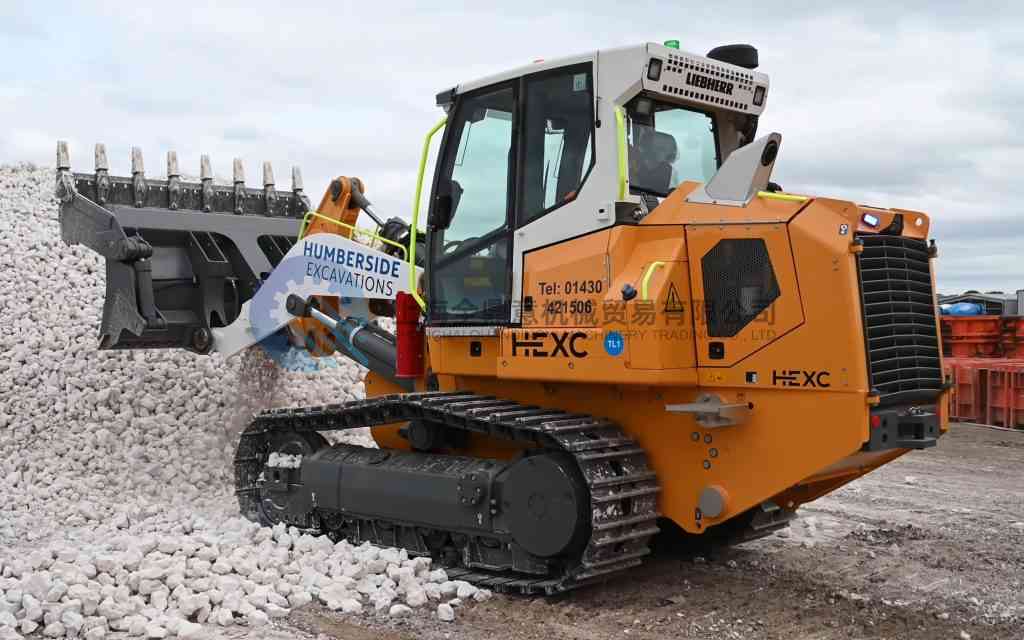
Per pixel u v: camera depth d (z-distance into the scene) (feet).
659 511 18.92
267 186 30.04
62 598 17.08
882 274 17.19
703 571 20.80
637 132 19.49
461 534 20.06
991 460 35.70
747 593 19.19
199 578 18.52
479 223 20.62
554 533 18.25
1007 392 43.47
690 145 20.61
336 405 22.45
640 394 19.12
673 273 17.83
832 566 21.25
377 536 21.80
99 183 27.12
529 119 19.95
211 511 24.66
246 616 17.13
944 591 19.45
